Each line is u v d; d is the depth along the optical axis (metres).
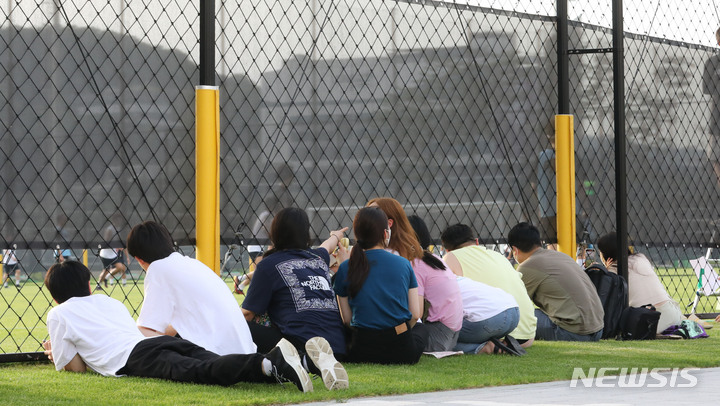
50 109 9.44
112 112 9.76
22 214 9.29
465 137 11.98
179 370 6.99
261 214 10.53
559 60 12.67
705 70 14.09
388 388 6.62
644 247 13.66
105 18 9.73
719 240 14.10
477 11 12.13
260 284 8.21
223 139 10.31
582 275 11.35
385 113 11.38
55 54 9.48
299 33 10.83
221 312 7.62
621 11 12.52
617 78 12.48
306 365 6.78
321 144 10.92
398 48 11.50
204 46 10.02
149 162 9.94
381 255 8.53
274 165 10.62
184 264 7.77
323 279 8.37
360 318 8.40
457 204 11.89
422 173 11.62
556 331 11.30
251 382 6.91
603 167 13.11
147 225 8.00
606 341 11.34
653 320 11.53
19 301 19.91
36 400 6.12
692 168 13.92
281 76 10.70
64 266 7.96
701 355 9.47
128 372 7.41
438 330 9.26
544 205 12.62
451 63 11.90
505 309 9.62
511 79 12.39
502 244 12.30
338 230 10.46
